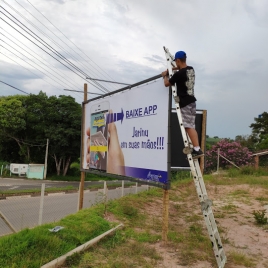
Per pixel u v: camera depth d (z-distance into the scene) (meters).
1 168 38.78
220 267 4.62
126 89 7.34
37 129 39.19
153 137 6.21
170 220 8.16
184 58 5.29
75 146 39.22
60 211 12.96
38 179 37.88
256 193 13.23
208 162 27.59
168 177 5.76
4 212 12.16
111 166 8.02
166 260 5.06
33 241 4.84
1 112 38.69
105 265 4.59
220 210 9.63
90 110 9.61
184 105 5.14
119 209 8.04
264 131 46.41
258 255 5.66
